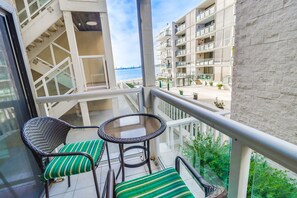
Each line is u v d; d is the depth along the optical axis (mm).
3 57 1224
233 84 1902
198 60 9672
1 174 1049
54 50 5012
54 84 3504
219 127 738
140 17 1563
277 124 1470
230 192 740
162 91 1560
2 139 1101
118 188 876
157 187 870
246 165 661
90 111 2844
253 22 1602
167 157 1834
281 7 1356
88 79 4145
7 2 1286
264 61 1534
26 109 1460
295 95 1325
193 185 1375
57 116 2604
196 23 8828
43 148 1199
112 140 1077
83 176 1695
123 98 2408
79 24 4695
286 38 1346
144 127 1306
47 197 1194
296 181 686
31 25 3566
